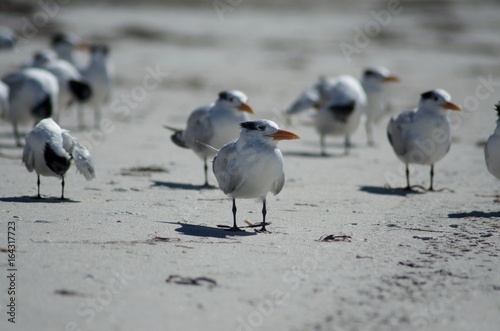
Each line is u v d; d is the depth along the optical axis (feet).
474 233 37.14
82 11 183.62
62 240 32.22
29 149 40.98
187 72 127.75
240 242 33.50
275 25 182.39
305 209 42.65
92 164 41.29
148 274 27.91
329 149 71.77
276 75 127.65
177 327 23.11
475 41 168.45
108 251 30.73
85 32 157.99
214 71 129.49
